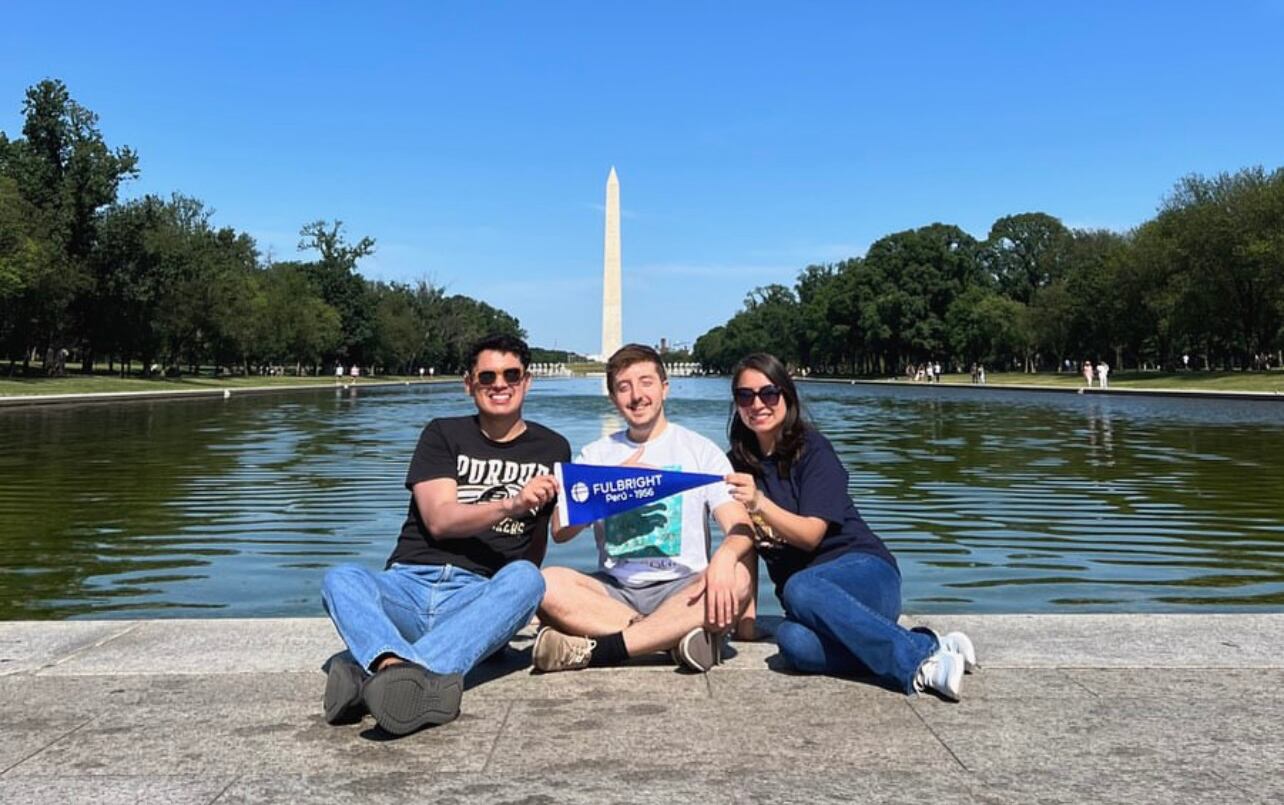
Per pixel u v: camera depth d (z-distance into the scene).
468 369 5.04
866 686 4.36
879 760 3.45
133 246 65.69
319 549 10.38
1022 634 5.16
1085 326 86.69
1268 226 57.94
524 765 3.43
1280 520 11.89
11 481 16.16
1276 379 56.12
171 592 8.42
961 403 48.47
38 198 61.69
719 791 3.18
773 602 8.45
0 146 62.00
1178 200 71.69
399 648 3.96
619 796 3.15
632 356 5.09
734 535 4.77
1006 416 35.91
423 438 5.04
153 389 60.00
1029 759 3.44
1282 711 3.92
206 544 10.65
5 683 4.44
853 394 63.94
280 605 7.99
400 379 124.88
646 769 3.38
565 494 4.76
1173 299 65.38
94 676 4.54
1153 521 11.92
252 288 87.06
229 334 77.31
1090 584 8.62
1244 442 23.16
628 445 5.15
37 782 3.31
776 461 5.23
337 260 112.38
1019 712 3.94
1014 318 92.19
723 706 4.09
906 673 4.17
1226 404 42.66
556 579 4.75
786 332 148.38
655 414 5.10
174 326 72.31
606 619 4.71
